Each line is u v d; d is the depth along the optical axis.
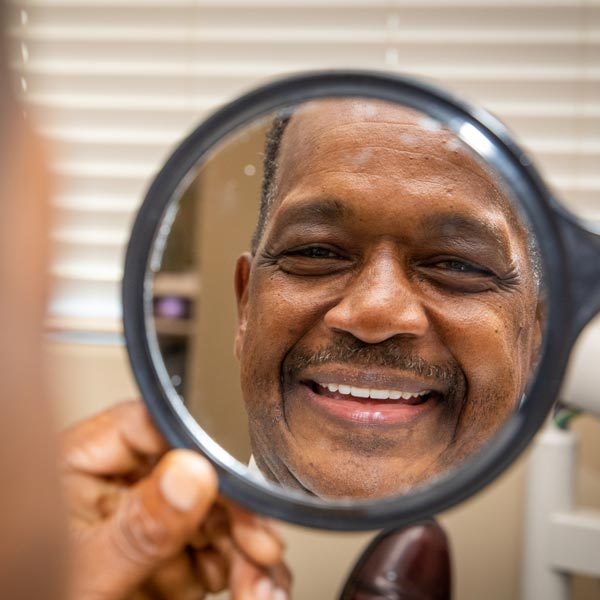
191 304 0.71
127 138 1.39
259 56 1.36
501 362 0.69
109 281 1.39
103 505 0.67
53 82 1.38
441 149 0.70
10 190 0.25
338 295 0.78
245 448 0.71
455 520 1.25
